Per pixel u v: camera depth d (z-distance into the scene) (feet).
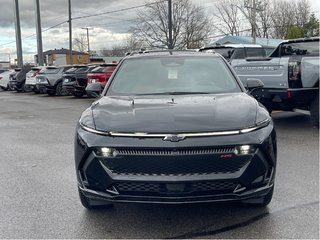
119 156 12.06
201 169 11.91
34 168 20.95
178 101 14.67
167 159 11.83
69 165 21.33
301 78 27.20
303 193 15.90
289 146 24.07
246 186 12.21
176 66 18.06
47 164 21.72
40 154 24.36
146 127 12.33
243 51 44.60
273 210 14.29
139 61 18.65
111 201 12.36
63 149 25.63
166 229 13.08
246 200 12.82
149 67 18.10
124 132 12.28
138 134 12.11
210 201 12.03
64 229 13.21
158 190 11.97
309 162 20.43
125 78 17.57
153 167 11.92
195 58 18.71
